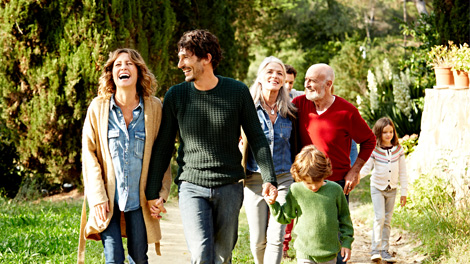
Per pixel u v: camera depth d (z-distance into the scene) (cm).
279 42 3000
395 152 571
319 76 441
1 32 856
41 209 741
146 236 382
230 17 1606
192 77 367
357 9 3030
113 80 382
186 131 370
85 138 375
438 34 992
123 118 375
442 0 968
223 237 377
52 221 677
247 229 720
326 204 381
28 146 898
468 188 634
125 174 372
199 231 359
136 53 380
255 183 442
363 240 670
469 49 709
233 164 371
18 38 859
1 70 870
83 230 388
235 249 603
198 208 363
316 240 382
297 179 385
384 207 568
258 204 443
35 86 875
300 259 388
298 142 464
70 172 926
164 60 1045
